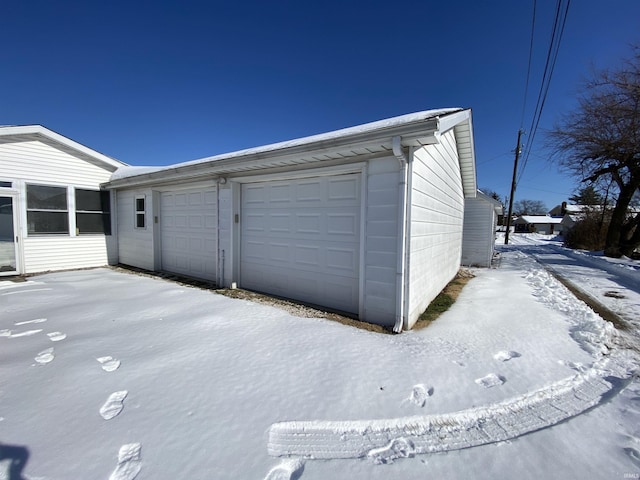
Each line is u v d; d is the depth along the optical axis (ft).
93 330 12.53
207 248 24.07
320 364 9.73
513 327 13.91
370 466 5.91
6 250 26.11
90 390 8.14
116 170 33.27
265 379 8.80
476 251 38.93
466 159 27.76
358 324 13.98
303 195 17.81
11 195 26.25
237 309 15.51
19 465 5.69
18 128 26.00
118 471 5.58
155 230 28.40
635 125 38.42
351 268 15.90
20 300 17.46
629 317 16.55
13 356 10.14
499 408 7.77
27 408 7.37
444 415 7.43
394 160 13.39
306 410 7.45
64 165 29.35
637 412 7.75
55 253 28.84
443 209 21.39
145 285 21.75
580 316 15.56
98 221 31.86
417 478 5.63
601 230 63.16
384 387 8.51
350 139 12.87
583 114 44.50
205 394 8.03
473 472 5.80
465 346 11.57
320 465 5.89
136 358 9.98
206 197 23.94
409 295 13.43
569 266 39.17
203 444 6.29
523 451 6.37
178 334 12.05
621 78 39.01
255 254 20.57
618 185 48.96
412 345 11.50
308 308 16.62
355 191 15.62
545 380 9.16
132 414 7.18
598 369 10.00
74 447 6.15
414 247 13.97
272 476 5.57
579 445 6.55
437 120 10.85
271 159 15.87
